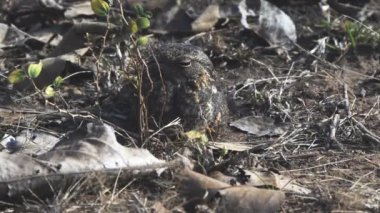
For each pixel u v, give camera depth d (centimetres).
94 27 1035
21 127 850
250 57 1066
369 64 1071
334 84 1003
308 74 1010
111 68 991
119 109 902
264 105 947
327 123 879
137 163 713
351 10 1199
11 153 718
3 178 678
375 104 950
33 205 676
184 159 726
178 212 673
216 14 1131
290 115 920
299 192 722
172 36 1112
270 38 1109
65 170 689
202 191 679
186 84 820
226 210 673
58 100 939
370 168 791
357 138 857
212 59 1066
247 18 1127
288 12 1205
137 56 793
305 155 819
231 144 830
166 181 717
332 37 1130
